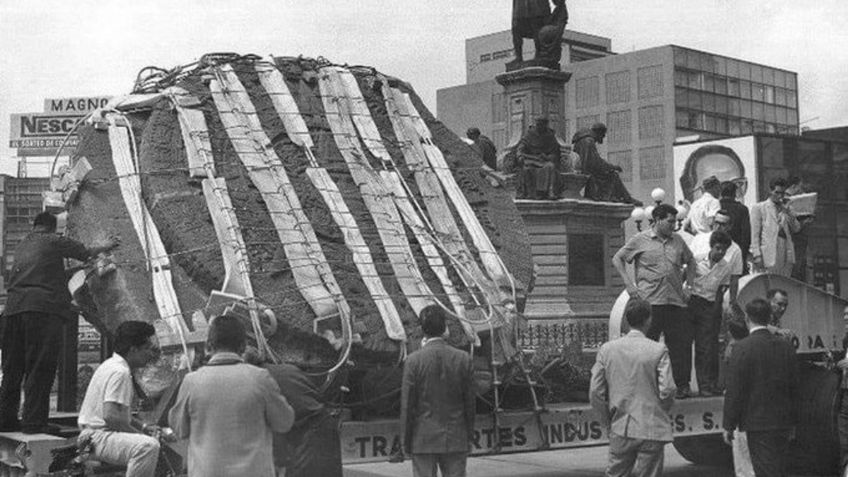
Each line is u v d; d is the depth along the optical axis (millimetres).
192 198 8578
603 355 8156
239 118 9203
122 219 8594
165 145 8938
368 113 9938
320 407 6961
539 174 25219
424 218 9312
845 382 11117
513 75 28531
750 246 12352
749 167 43781
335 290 8047
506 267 9594
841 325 12125
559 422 8906
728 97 80875
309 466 6836
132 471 7059
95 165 8953
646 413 7957
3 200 50594
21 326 8250
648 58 78250
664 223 10352
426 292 8562
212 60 9812
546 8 28938
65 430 8383
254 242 8281
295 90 9875
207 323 7727
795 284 11688
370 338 8039
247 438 5770
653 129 77688
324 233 8703
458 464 7508
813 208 13391
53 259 8297
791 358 8703
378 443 7918
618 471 8125
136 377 7703
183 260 8203
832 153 45750
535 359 10141
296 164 9195
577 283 24891
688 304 10586
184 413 5852
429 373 7406
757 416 8609
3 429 8359
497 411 8547
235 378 5820
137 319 7988
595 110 80938
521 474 12102
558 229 24750
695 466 12867
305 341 7859
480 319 8625
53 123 55719
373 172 9391
